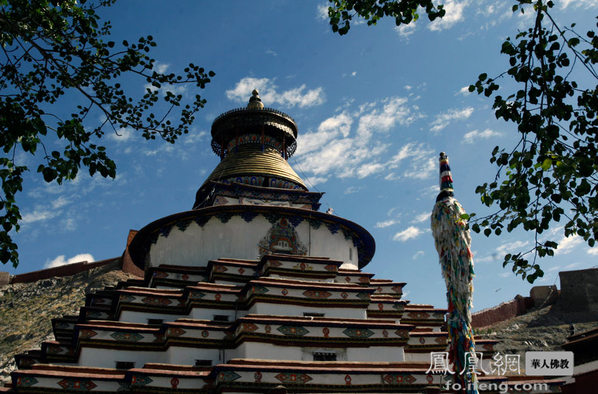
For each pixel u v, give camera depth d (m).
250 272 28.50
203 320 24.64
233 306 26.08
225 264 28.25
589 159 11.87
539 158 11.98
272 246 30.23
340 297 25.92
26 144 12.56
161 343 24.59
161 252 30.45
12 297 60.72
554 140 11.95
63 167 12.77
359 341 24.05
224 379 20.97
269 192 34.34
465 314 21.00
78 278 63.03
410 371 22.41
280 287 25.41
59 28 13.59
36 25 13.42
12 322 53.78
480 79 12.43
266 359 22.86
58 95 14.33
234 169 35.47
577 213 12.82
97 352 23.89
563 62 11.87
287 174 35.91
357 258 33.72
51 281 63.16
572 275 53.72
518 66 12.13
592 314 50.91
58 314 54.06
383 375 22.28
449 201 22.50
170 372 21.53
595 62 12.01
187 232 30.52
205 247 30.06
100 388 21.83
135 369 21.45
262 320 23.42
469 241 21.95
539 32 11.88
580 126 12.43
